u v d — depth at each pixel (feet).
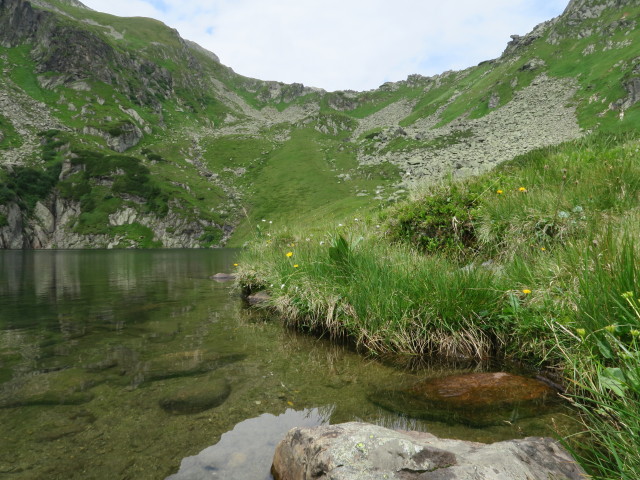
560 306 10.76
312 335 15.97
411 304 13.92
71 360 12.18
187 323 18.51
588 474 5.44
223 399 9.04
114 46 571.69
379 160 372.58
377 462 5.25
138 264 78.89
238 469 6.14
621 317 7.86
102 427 7.57
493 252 19.61
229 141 492.54
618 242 9.99
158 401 8.89
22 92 421.59
